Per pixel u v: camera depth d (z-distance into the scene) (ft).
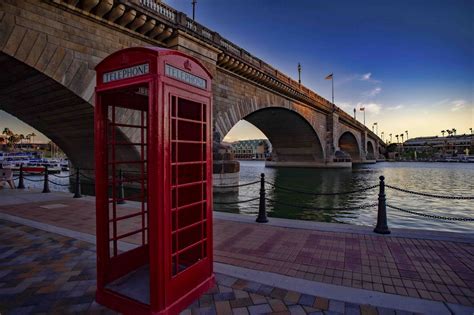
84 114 52.70
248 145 527.40
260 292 12.34
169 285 10.20
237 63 76.13
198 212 13.24
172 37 55.42
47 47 38.37
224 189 67.21
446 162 339.16
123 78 10.55
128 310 10.47
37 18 37.42
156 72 9.66
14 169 126.62
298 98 122.52
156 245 9.82
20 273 14.26
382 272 14.58
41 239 20.03
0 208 31.73
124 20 46.47
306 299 11.77
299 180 110.52
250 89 90.22
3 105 56.13
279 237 20.59
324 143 174.09
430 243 19.16
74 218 26.78
